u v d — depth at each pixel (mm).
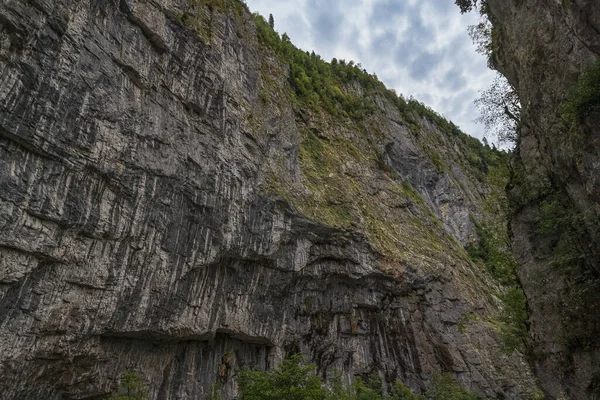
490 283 73312
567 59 19359
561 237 21766
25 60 20906
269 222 37594
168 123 29531
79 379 24453
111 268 25109
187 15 33812
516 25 24469
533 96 23203
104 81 25203
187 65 32094
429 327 53688
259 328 37469
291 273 40406
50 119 21797
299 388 25984
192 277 30891
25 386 21562
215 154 33000
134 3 28188
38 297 21625
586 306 20547
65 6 23094
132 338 28188
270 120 43562
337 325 46969
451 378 49875
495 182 31812
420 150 89125
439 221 77875
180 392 30953
